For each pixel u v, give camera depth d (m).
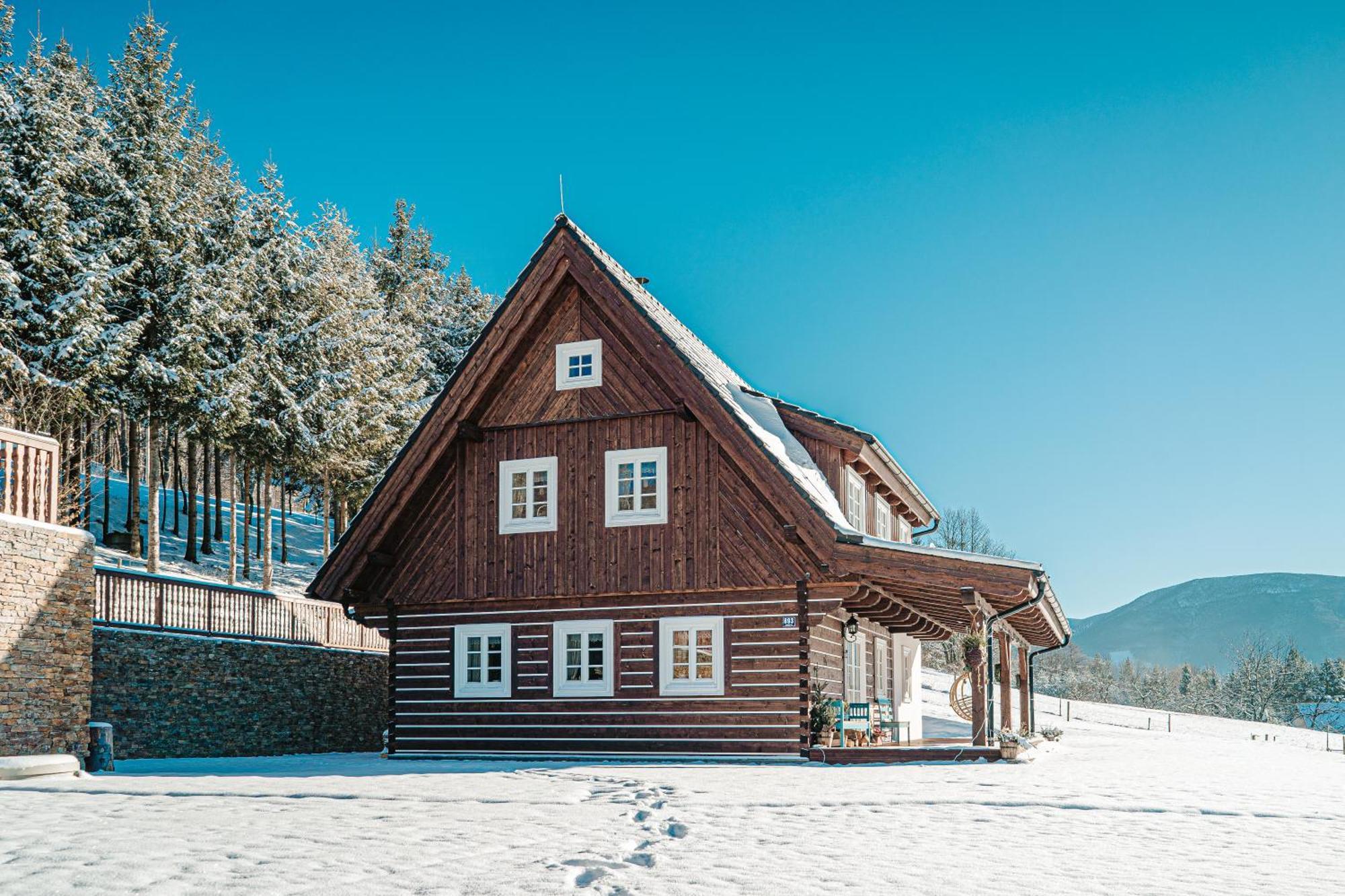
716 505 21.38
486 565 22.58
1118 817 11.86
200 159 42.88
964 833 10.40
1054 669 118.00
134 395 34.28
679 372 21.14
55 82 34.97
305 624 26.91
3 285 30.44
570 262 22.17
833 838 9.95
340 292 43.50
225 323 36.97
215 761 21.31
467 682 22.61
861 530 25.86
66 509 29.95
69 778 15.44
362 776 16.44
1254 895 7.60
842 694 23.03
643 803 12.58
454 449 23.22
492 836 9.84
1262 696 127.12
